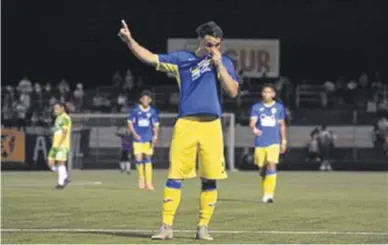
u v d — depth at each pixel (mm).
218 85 23734
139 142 49062
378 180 61438
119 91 101438
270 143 39375
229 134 81062
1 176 65125
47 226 27422
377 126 86625
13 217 30422
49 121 80750
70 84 126438
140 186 49344
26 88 95250
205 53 23562
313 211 33719
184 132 23656
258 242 23234
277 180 61250
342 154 87062
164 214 23953
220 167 23797
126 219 29922
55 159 48250
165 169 79938
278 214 32281
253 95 96688
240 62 105562
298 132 87688
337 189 49438
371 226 27906
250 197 42125
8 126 82000
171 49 107625
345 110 92000
